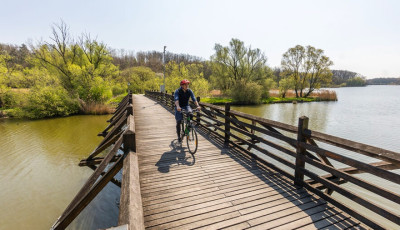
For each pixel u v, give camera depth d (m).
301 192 3.47
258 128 4.79
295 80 48.75
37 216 6.08
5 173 8.82
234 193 3.47
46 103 22.50
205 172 4.28
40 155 10.86
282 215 2.89
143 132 7.78
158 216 2.88
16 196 7.10
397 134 15.35
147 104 17.92
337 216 2.84
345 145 2.79
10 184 7.91
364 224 2.66
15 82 24.38
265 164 4.55
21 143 12.96
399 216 2.20
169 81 41.28
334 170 2.96
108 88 28.44
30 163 9.83
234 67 40.00
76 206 3.14
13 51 40.81
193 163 4.76
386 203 7.09
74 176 8.57
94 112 24.61
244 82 37.47
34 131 16.28
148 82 49.41
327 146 12.69
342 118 22.16
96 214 6.16
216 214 2.92
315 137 3.29
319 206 3.08
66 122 20.08
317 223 2.72
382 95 62.75
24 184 7.91
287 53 48.56
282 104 37.28
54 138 14.15
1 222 5.81
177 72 43.97
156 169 4.43
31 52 28.25
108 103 28.09
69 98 24.23
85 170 9.12
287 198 3.31
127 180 2.16
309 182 3.65
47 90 23.09
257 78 41.09
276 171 4.24
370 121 20.30
